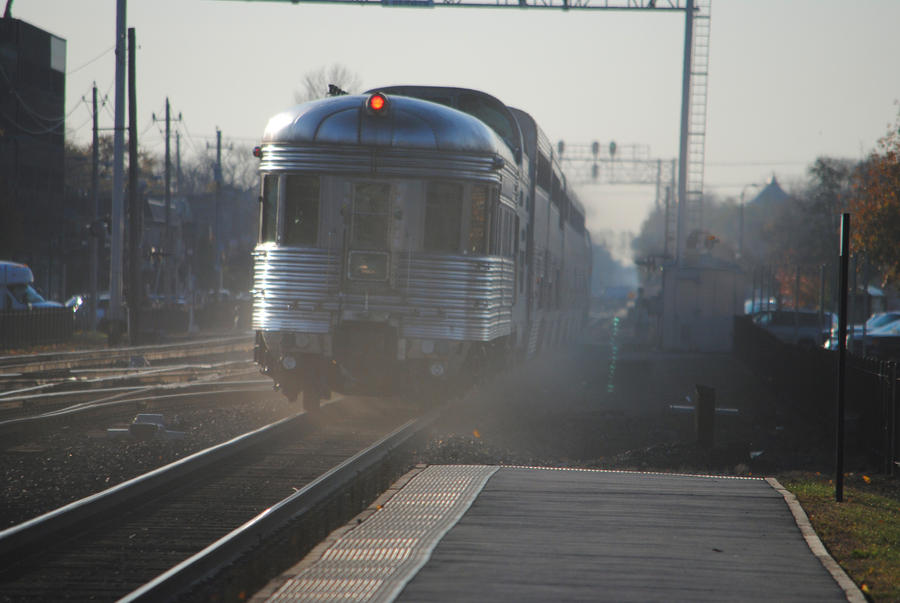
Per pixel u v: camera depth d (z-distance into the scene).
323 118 56.81
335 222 56.12
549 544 29.41
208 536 32.84
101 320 173.00
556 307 104.88
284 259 56.50
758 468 52.44
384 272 56.12
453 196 56.81
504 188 61.72
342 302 56.00
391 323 56.06
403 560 27.17
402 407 68.50
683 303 152.25
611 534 30.95
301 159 56.44
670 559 27.98
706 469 52.72
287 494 39.69
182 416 63.16
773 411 79.50
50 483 41.19
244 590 26.66
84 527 33.50
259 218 58.22
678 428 67.12
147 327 163.50
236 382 82.38
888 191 112.75
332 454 49.38
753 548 29.69
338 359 57.12
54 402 70.12
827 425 65.44
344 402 69.50
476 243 57.44
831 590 25.17
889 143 114.75
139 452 49.19
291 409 66.88
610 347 152.62
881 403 52.97
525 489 38.22
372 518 32.72
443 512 33.72
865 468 53.16
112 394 74.31
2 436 52.53
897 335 118.88
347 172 56.12
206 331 196.12
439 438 54.38
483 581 25.17
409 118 56.75
